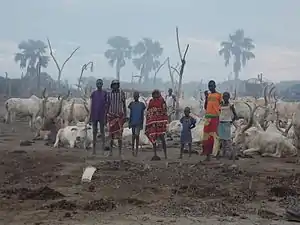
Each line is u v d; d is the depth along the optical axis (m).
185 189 9.95
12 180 10.72
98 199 8.91
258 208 8.55
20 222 7.29
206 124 13.85
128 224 7.29
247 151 16.22
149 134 14.31
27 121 32.44
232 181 11.02
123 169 12.27
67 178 11.01
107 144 18.20
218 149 14.00
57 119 21.05
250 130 16.50
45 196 9.00
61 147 17.30
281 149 15.87
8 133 23.45
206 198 9.28
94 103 14.92
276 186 10.34
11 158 13.98
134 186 10.16
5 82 63.12
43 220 7.41
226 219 7.71
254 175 11.80
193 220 7.60
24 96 56.75
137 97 14.96
